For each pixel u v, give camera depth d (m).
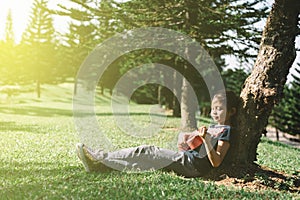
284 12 6.14
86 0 15.22
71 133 14.28
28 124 18.66
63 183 5.46
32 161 7.60
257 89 6.14
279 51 6.11
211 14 16.16
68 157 8.14
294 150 13.89
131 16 15.90
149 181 5.62
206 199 4.91
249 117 6.16
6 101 48.50
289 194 5.30
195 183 5.53
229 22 16.44
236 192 5.24
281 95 6.23
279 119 24.75
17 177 5.96
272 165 7.93
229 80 29.56
